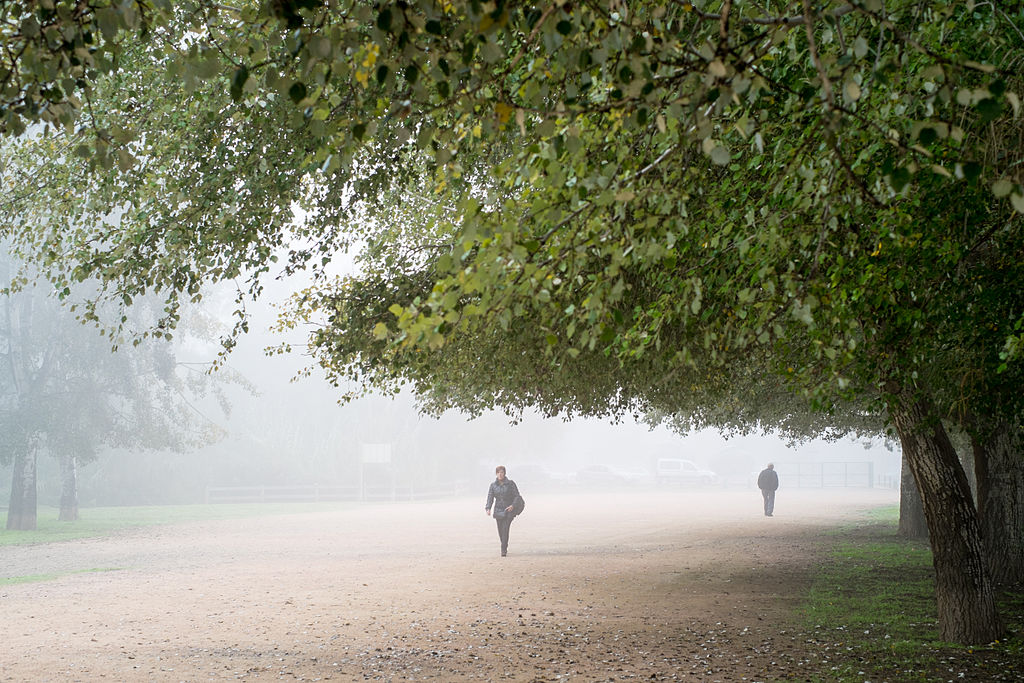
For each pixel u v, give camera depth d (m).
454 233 7.46
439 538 27.48
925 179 5.25
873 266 5.51
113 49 4.18
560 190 4.51
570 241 4.26
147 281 9.24
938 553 10.66
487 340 10.21
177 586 16.88
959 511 10.55
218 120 8.43
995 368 7.03
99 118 8.48
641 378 11.73
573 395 13.31
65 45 3.80
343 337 10.59
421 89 3.61
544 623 12.20
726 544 23.89
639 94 3.48
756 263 5.42
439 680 8.95
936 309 6.50
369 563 20.55
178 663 9.87
